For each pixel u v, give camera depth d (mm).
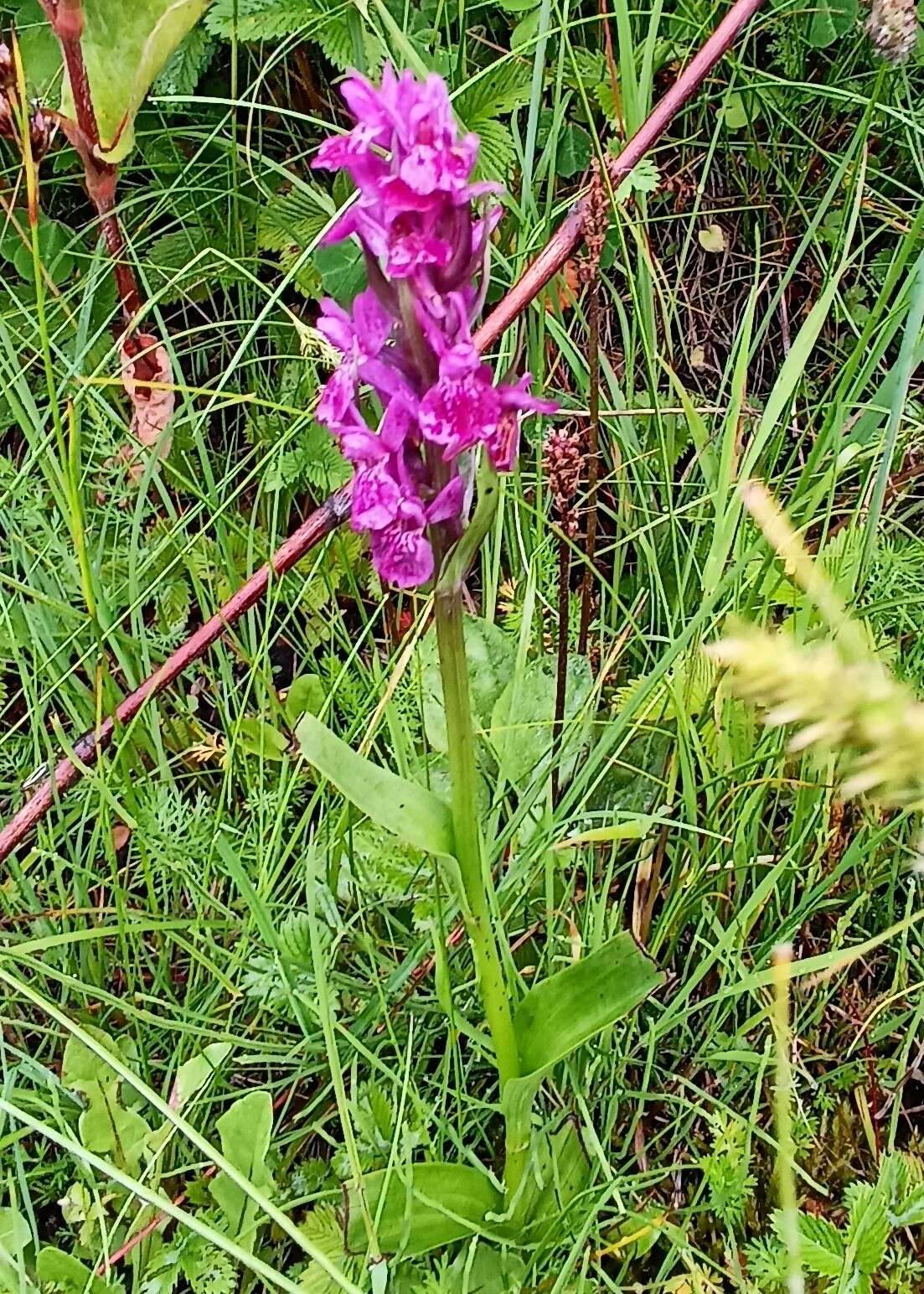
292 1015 330
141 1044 324
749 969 330
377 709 322
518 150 406
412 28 432
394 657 367
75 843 380
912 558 362
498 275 424
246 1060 312
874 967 340
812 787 307
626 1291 289
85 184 457
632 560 417
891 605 335
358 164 198
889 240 472
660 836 339
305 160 474
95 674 350
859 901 314
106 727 345
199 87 479
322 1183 304
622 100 396
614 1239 297
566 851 332
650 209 471
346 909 349
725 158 471
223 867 351
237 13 389
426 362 208
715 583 299
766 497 151
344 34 420
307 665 433
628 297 452
